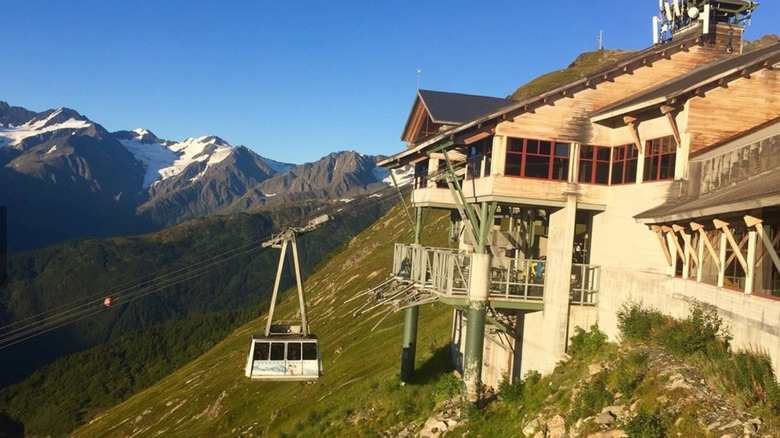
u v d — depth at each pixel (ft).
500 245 106.01
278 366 97.19
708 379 56.44
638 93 92.73
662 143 81.97
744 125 78.48
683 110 78.43
